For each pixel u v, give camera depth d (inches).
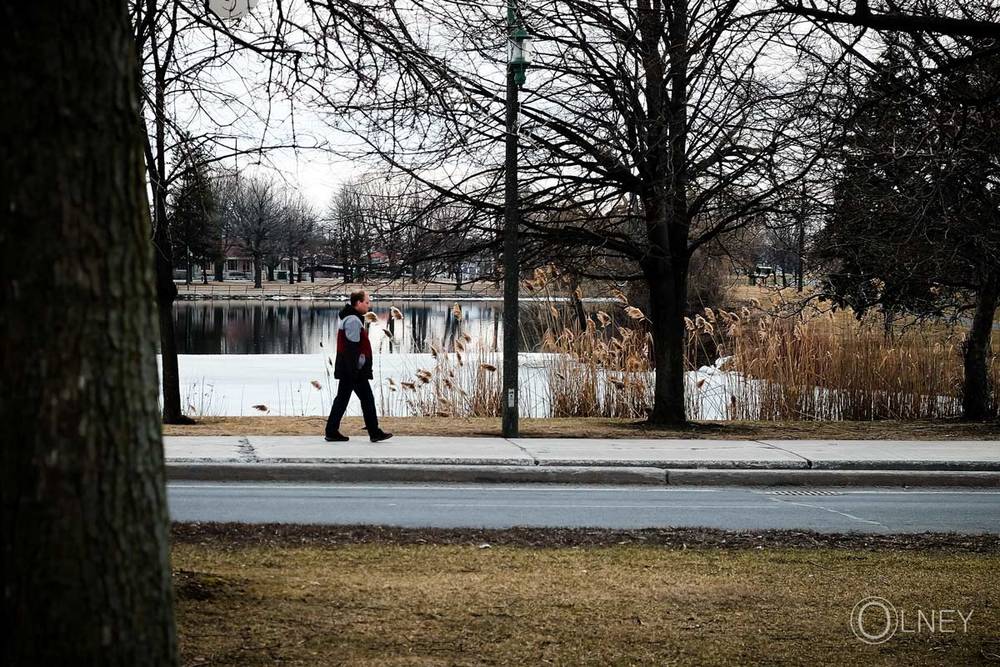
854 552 365.1
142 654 134.0
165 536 140.1
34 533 128.0
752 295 1449.3
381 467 559.5
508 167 665.6
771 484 578.6
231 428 717.9
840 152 585.3
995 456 621.6
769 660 233.0
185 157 422.6
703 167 676.1
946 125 467.8
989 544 383.2
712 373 1013.8
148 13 368.2
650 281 780.6
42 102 130.6
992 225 704.4
